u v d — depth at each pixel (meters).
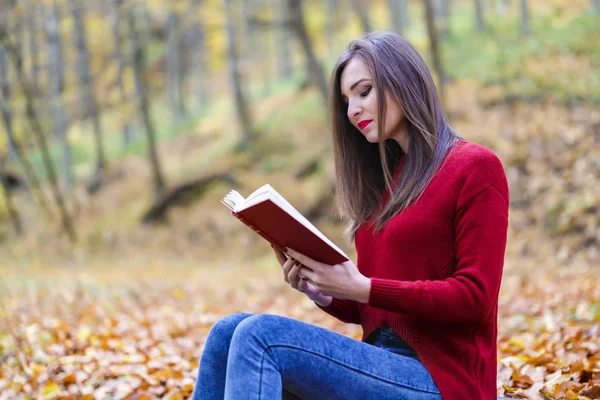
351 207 2.38
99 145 25.47
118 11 22.39
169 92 31.97
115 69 30.89
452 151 2.12
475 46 20.06
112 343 5.05
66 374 4.16
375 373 1.96
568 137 12.83
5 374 4.37
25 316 6.69
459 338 2.04
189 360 4.55
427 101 2.17
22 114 26.27
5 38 19.17
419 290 1.92
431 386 2.00
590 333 4.26
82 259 17.91
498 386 3.25
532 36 18.94
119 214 20.81
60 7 27.30
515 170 12.70
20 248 19.44
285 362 1.93
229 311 7.66
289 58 32.88
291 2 17.73
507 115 14.75
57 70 26.75
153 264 16.73
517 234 11.47
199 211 18.86
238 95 22.12
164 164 23.75
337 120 2.40
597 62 15.49
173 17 28.66
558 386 2.90
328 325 6.27
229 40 22.75
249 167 19.92
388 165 2.39
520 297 7.12
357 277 1.96
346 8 31.34
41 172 26.86
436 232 2.05
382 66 2.17
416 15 30.19
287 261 2.18
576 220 10.88
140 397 3.61
